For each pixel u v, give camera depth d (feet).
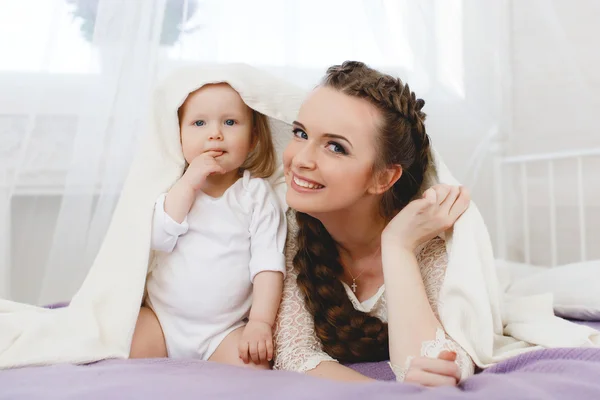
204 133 3.39
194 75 3.41
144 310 3.40
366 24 5.93
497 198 6.71
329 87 3.01
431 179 3.37
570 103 6.27
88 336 2.85
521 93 6.76
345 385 1.98
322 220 3.21
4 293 5.54
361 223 3.22
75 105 5.79
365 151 2.91
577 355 2.33
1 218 5.57
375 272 3.38
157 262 3.37
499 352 2.90
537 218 6.81
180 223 3.21
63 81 5.73
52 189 5.86
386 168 3.02
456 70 6.62
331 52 5.96
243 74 3.44
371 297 3.34
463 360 2.56
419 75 6.34
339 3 5.95
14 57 5.71
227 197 3.47
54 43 5.58
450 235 3.11
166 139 3.48
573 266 4.54
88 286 3.13
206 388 1.99
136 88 5.41
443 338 2.61
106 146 5.57
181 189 3.24
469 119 6.68
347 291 3.32
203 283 3.23
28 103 5.70
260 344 2.99
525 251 6.65
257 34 5.79
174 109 3.38
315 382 2.03
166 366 2.47
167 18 5.48
